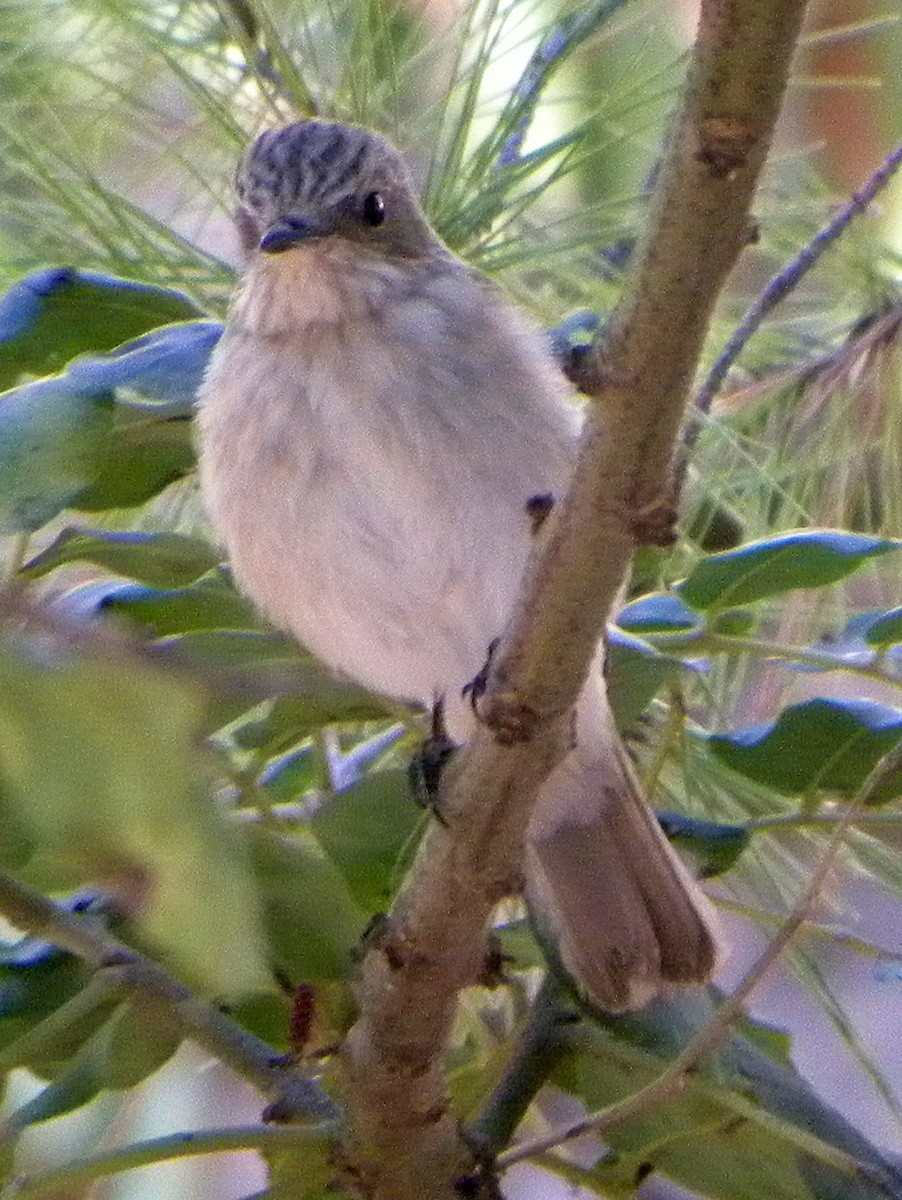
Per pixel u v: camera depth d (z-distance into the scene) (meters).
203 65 7.09
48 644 1.71
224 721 3.69
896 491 6.99
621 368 3.65
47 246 6.71
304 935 5.11
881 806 5.61
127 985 4.95
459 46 6.78
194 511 6.90
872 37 9.28
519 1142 5.59
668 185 3.40
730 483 6.90
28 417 4.19
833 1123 5.35
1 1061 4.87
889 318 7.13
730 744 5.51
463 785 4.43
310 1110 5.03
